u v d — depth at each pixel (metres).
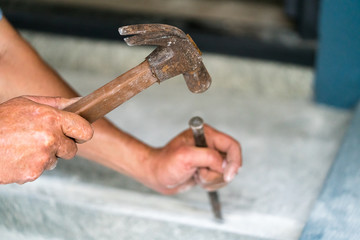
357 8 1.65
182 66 0.99
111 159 1.36
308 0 2.00
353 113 1.85
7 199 1.46
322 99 1.91
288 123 1.86
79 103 1.00
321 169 1.66
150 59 0.99
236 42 2.21
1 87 1.24
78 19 2.35
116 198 1.51
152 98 1.99
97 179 1.58
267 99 1.97
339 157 1.47
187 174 1.28
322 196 1.35
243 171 1.66
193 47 0.98
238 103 1.96
